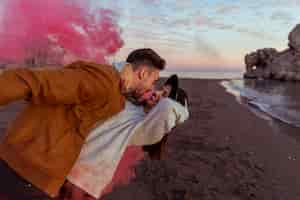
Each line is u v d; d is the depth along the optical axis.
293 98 17.83
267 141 5.86
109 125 1.13
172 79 1.28
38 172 0.99
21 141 0.99
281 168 4.13
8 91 0.79
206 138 5.50
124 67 1.11
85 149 1.09
